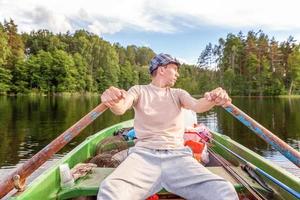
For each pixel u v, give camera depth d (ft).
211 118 61.36
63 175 8.45
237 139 38.58
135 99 8.42
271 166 9.19
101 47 261.65
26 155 27.78
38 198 7.55
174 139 8.26
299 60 197.98
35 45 251.80
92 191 8.08
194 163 7.75
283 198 8.03
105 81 246.88
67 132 7.35
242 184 8.35
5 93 177.17
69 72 203.51
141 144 8.21
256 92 201.26
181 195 7.61
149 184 7.59
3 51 173.88
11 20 209.67
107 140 14.99
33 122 50.19
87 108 83.41
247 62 212.64
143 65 377.91
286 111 78.33
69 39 270.05
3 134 38.34
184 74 274.36
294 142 35.78
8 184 7.15
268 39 219.82
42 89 192.85
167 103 8.43
